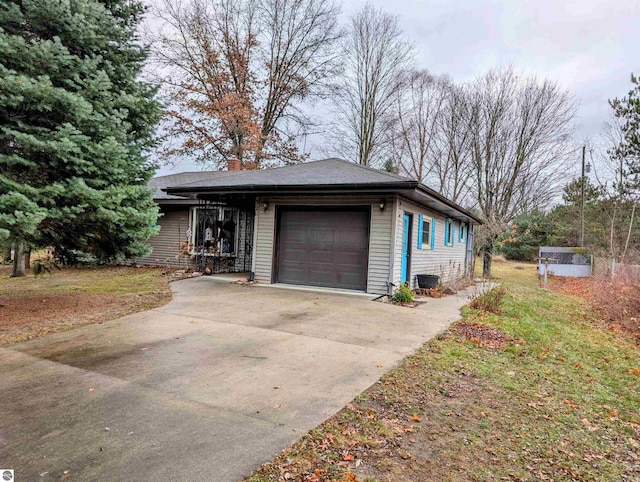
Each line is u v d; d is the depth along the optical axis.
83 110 6.09
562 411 3.48
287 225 10.24
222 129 22.02
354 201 9.33
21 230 5.73
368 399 3.42
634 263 13.68
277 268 10.34
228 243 13.34
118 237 7.48
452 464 2.52
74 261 8.05
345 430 2.87
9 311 6.55
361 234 9.42
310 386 3.66
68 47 6.64
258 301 7.83
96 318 6.21
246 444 2.63
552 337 6.38
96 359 4.28
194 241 13.96
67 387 3.51
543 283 15.62
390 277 8.89
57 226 6.86
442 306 8.26
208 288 9.43
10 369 3.94
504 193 18.83
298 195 9.79
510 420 3.22
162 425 2.86
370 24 23.64
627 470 2.61
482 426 3.07
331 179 9.07
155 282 10.39
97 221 6.84
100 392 3.42
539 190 18.55
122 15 7.76
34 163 6.00
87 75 6.58
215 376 3.85
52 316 6.30
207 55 21.47
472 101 19.83
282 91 23.56
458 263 15.77
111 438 2.66
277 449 2.58
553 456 2.71
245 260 13.51
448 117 21.53
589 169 18.91
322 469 2.39
